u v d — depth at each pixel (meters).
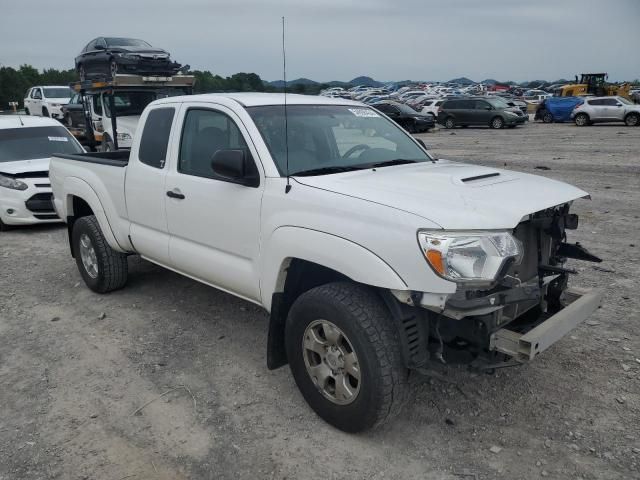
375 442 3.25
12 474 3.05
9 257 7.36
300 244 3.29
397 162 4.18
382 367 2.99
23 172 8.83
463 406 3.58
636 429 3.31
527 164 14.76
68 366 4.24
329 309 3.13
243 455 3.17
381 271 2.90
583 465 3.02
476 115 30.52
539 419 3.43
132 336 4.73
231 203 3.83
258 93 4.58
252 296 3.89
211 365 4.20
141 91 15.64
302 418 3.51
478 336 3.08
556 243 3.72
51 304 5.53
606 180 11.84
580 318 3.38
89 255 5.72
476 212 2.92
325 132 4.14
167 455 3.19
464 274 2.78
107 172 5.21
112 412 3.62
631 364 4.04
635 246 6.91
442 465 3.06
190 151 4.33
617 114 28.44
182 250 4.41
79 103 20.23
